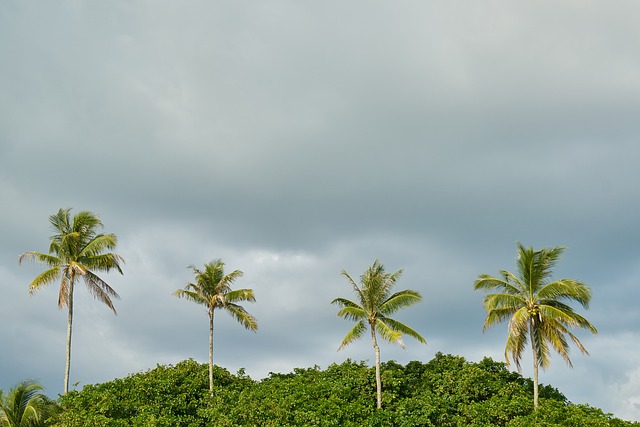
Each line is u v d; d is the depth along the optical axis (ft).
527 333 144.56
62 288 148.97
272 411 142.41
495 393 153.07
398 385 158.81
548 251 144.56
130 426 132.16
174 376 161.38
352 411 145.28
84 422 130.11
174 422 137.28
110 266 154.51
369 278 155.94
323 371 173.88
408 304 154.92
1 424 127.24
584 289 138.72
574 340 142.82
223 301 154.40
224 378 168.04
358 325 155.63
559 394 154.81
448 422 144.97
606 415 136.67
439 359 172.04
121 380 152.56
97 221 155.02
